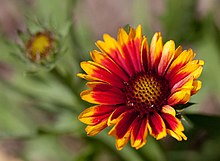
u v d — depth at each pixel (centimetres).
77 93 44
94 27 59
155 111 34
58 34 40
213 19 49
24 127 52
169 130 32
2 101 51
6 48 45
